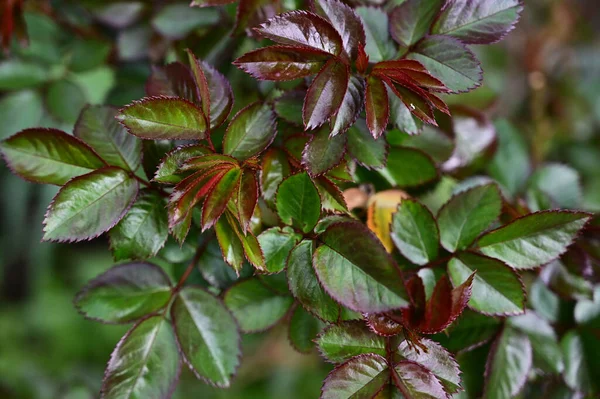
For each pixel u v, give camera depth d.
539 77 0.72
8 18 0.56
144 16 0.58
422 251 0.51
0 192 0.82
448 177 0.55
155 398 0.50
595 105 0.74
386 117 0.48
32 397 0.75
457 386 0.48
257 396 0.69
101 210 0.49
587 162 0.69
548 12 0.76
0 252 0.85
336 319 0.48
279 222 0.50
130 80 0.60
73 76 0.62
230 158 0.48
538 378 0.53
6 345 0.80
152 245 0.50
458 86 0.49
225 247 0.48
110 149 0.50
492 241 0.50
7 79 0.60
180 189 0.47
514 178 0.57
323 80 0.48
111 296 0.51
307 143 0.49
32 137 0.49
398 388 0.47
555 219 0.49
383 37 0.51
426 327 0.48
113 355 0.50
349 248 0.47
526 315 0.52
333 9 0.49
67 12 0.60
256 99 0.53
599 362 0.52
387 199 0.52
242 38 0.54
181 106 0.48
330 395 0.47
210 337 0.50
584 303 0.53
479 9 0.50
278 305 0.52
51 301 0.82
